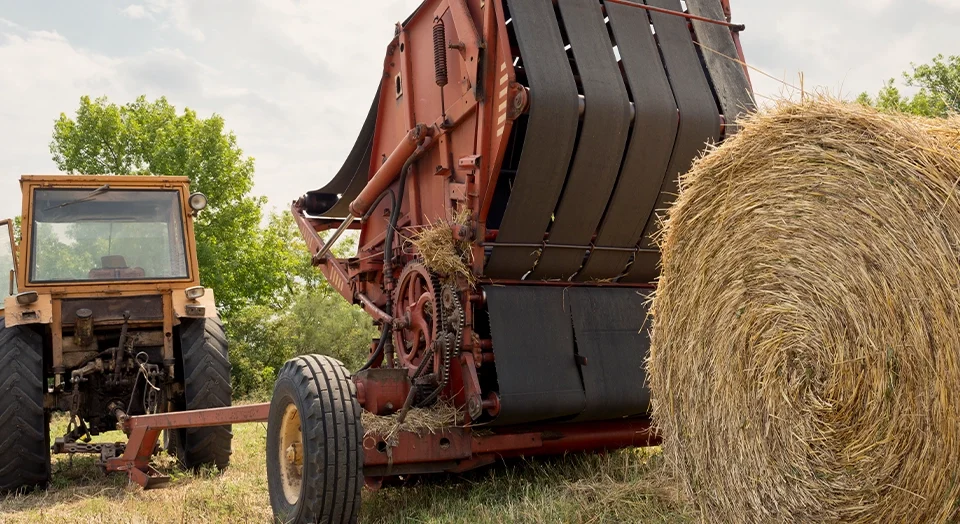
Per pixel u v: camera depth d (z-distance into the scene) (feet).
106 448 17.60
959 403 7.09
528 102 12.97
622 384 14.12
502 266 14.08
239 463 20.66
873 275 7.70
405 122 17.17
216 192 75.10
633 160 13.99
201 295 20.11
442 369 13.64
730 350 9.18
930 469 7.27
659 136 14.03
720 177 9.42
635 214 14.49
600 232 14.47
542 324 13.94
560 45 13.52
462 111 14.56
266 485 17.04
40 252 19.70
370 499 14.87
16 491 18.07
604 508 12.28
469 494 14.15
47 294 19.20
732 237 9.21
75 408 18.39
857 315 7.79
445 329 13.91
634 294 15.07
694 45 15.25
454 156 15.21
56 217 20.31
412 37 17.15
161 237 21.16
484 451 13.89
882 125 7.82
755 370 8.83
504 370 13.30
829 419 8.00
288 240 92.99
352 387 12.51
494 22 13.71
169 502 15.74
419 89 16.74
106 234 20.68
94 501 16.28
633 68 14.10
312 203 23.44
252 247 78.54
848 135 8.09
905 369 7.40
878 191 7.75
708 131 14.51
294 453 13.24
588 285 14.88
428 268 14.61
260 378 47.06
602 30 14.11
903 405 7.41
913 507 7.43
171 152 73.36
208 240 72.90
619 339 14.44
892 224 7.61
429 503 14.19
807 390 8.25
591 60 13.66
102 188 20.51
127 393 19.70
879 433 7.59
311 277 88.69
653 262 15.23
